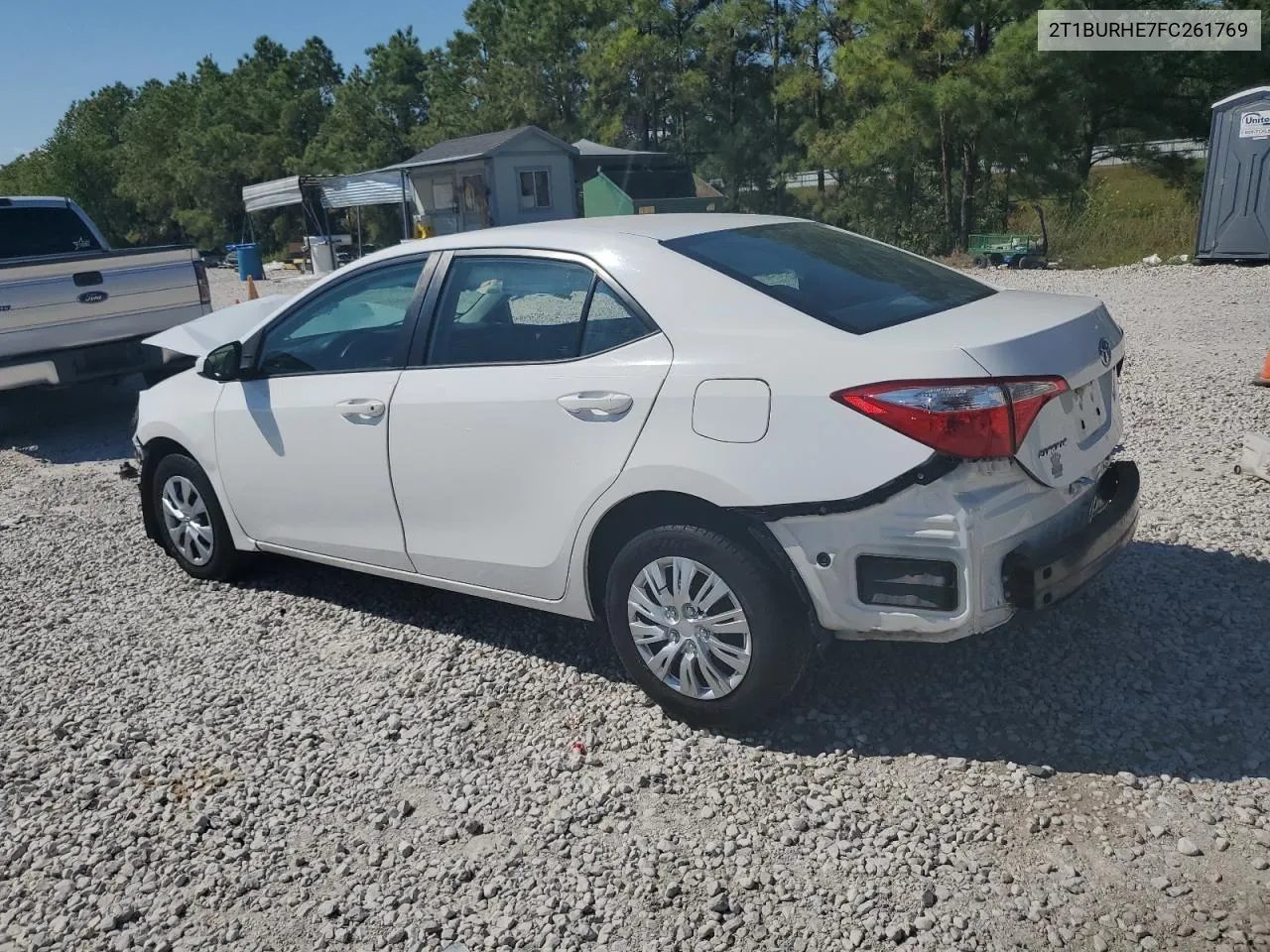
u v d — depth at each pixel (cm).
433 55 4991
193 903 307
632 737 373
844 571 325
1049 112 2133
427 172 3341
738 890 293
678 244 384
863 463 314
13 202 1013
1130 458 634
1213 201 1591
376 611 504
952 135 2259
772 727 369
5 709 432
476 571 421
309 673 443
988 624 321
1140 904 276
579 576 387
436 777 359
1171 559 475
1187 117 2438
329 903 300
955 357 309
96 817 352
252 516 505
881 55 2153
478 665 438
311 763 374
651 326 363
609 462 362
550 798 342
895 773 339
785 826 317
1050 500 333
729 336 345
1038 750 344
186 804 355
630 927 283
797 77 2977
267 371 488
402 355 432
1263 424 688
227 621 504
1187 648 398
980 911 278
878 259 416
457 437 407
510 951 278
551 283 395
